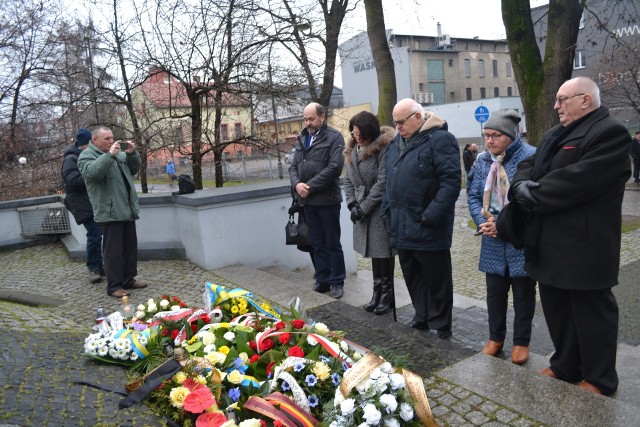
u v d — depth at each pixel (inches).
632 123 955.3
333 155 201.3
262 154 386.0
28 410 95.5
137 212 221.5
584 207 119.4
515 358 148.4
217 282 223.5
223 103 345.4
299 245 218.2
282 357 114.1
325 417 97.0
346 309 186.1
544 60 372.2
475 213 153.8
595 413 107.9
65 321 172.6
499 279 151.4
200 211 241.6
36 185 503.8
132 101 375.6
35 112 530.9
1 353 121.2
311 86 382.0
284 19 349.4
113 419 98.0
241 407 102.0
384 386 97.6
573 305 126.2
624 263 293.4
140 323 142.3
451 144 154.2
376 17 379.9
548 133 130.3
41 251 323.0
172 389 104.0
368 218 191.2
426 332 166.7
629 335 186.5
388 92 387.9
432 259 159.8
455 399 117.7
